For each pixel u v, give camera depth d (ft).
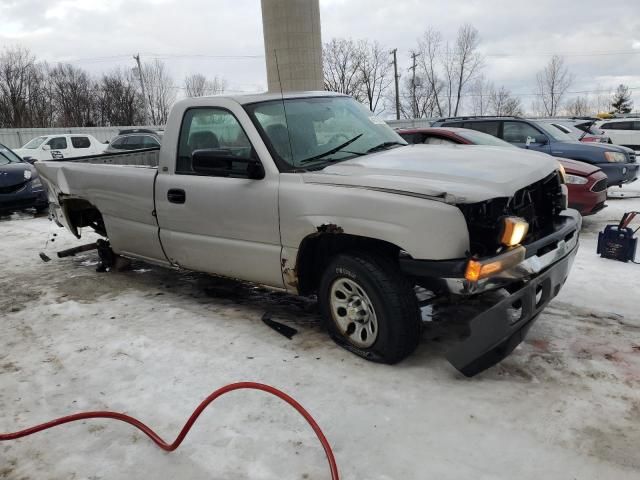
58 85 174.50
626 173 28.35
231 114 12.60
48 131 93.20
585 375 10.24
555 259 10.80
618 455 7.98
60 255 20.47
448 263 9.42
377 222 10.05
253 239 12.39
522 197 10.68
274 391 8.76
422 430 8.80
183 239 14.11
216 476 8.00
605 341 11.64
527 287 9.79
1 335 13.57
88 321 14.19
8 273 19.36
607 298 14.26
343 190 10.59
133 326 13.66
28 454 8.75
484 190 9.62
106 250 18.76
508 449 8.23
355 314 11.10
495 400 9.53
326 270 11.37
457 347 9.82
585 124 64.28
